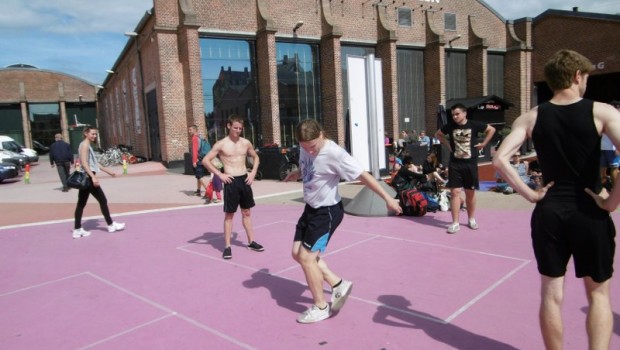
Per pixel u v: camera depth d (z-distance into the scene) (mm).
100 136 51125
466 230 6621
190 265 5562
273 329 3674
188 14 19656
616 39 24953
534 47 29594
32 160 34375
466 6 28703
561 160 2451
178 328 3785
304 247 3678
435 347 3240
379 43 25766
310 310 3789
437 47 26875
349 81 8539
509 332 3414
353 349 3273
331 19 24031
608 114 2355
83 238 7270
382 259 5410
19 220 9367
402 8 26578
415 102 27766
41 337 3744
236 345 3430
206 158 5641
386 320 3732
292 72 23812
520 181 2549
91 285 4996
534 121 2549
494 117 22719
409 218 7617
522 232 6336
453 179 6422
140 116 26875
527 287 4301
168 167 20516
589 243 2418
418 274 4812
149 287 4836
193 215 9000
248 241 6535
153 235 7305
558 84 2500
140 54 24953
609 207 2338
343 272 5000
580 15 26516
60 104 48281
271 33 21719
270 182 14633
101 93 48531
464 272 4805
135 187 14562
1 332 3879
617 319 3510
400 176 8547
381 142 8914
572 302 3869
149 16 21328
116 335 3707
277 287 4684
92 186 7254
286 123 23797
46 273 5508
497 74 30344
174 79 20375
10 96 45844
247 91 22578
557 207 2467
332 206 3689
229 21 21500
